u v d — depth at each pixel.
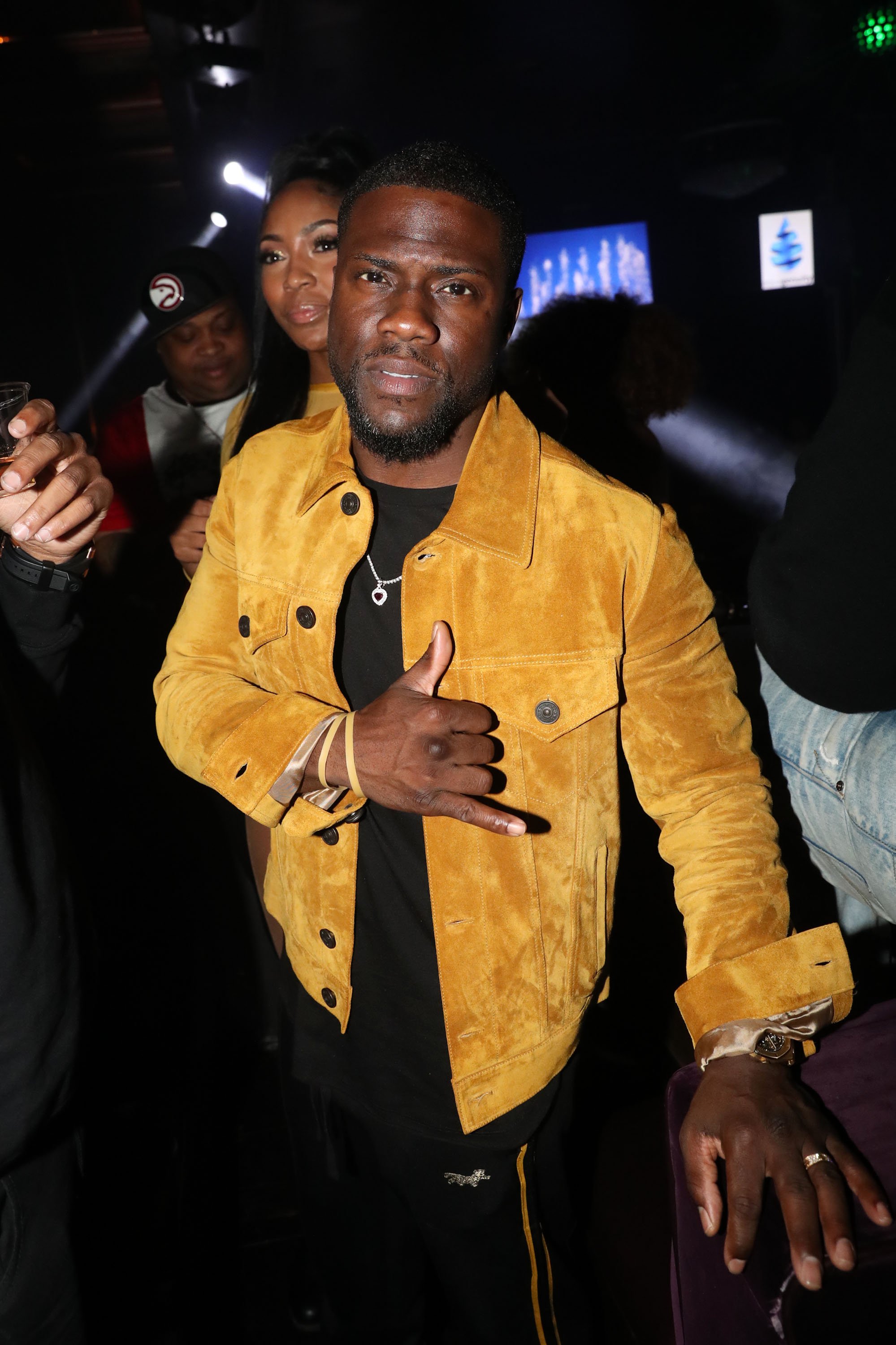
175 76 8.47
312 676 1.23
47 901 1.08
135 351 12.37
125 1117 2.24
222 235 12.04
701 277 10.70
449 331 1.08
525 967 1.19
